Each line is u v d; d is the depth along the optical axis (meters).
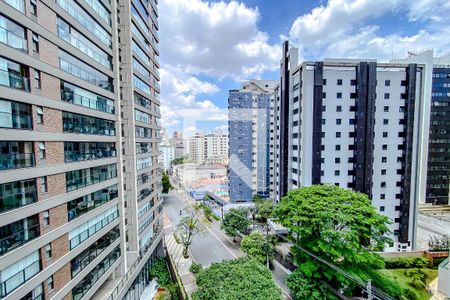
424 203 47.31
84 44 14.66
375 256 18.59
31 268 10.53
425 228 37.72
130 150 20.30
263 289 14.47
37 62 10.85
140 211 21.75
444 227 38.12
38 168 10.87
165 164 85.12
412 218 30.19
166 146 85.06
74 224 13.23
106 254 16.41
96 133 15.85
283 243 31.50
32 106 10.68
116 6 18.47
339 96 29.53
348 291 18.44
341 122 29.75
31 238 10.52
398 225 30.59
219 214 46.06
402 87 29.59
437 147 46.97
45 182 11.41
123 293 17.97
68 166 12.92
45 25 11.34
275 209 22.03
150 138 24.88
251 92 46.88
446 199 47.25
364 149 29.23
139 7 21.69
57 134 12.19
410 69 29.02
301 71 30.08
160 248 28.70
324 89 29.38
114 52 18.23
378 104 29.56
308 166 29.92
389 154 29.98
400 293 18.69
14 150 9.84
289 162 34.00
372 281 18.52
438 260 26.03
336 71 29.30
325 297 17.58
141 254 21.89
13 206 9.67
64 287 12.30
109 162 17.28
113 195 17.92
